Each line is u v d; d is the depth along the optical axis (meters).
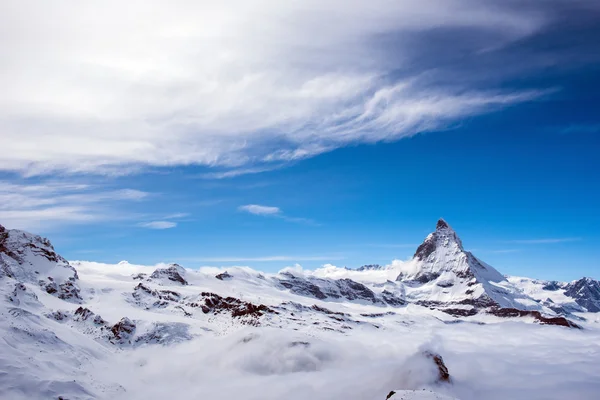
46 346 104.31
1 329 98.56
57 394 80.38
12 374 79.94
